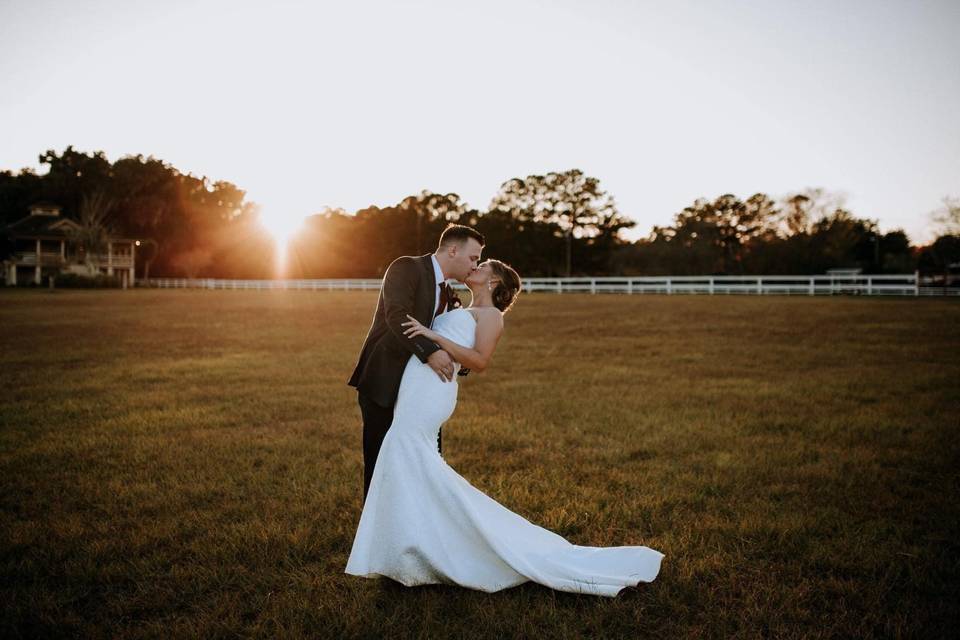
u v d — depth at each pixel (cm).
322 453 540
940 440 574
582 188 6756
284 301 3098
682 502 425
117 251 6338
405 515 298
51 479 473
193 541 358
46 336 1520
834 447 558
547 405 747
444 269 339
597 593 297
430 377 312
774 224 6319
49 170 7519
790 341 1323
